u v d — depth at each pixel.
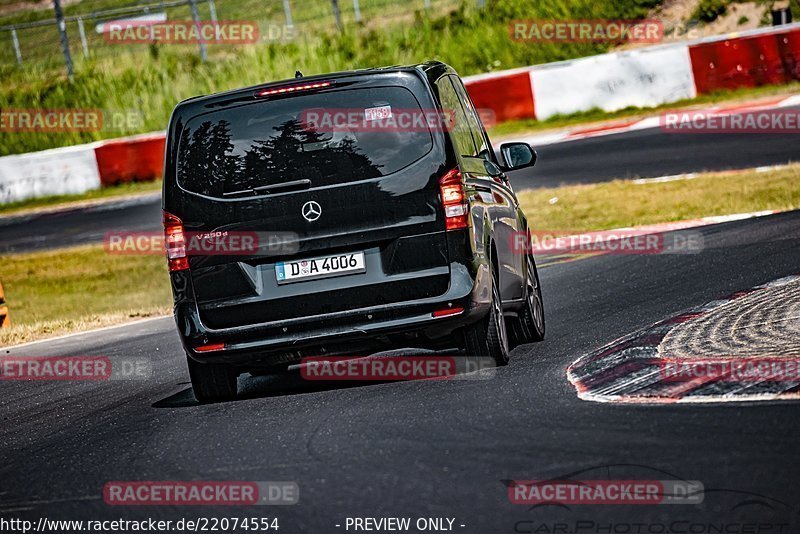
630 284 38.97
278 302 25.41
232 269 25.56
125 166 98.69
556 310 36.16
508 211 30.00
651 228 54.22
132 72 124.88
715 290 34.34
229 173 25.56
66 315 57.03
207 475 19.47
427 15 126.19
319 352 25.78
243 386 28.98
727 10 112.12
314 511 16.61
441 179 25.28
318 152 25.34
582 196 66.00
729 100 88.81
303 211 25.25
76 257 72.75
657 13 114.56
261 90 25.56
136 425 25.06
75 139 119.44
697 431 18.44
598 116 93.25
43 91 123.31
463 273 25.27
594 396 21.84
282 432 22.09
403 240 25.22
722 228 49.72
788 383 20.59
